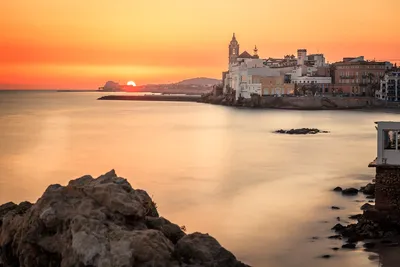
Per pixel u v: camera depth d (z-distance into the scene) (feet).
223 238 128.06
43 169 234.99
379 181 130.62
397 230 126.72
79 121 560.20
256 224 140.36
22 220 85.87
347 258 113.09
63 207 83.76
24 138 376.27
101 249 75.66
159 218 92.53
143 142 358.23
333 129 466.70
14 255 84.17
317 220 143.33
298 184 198.90
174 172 228.63
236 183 201.57
